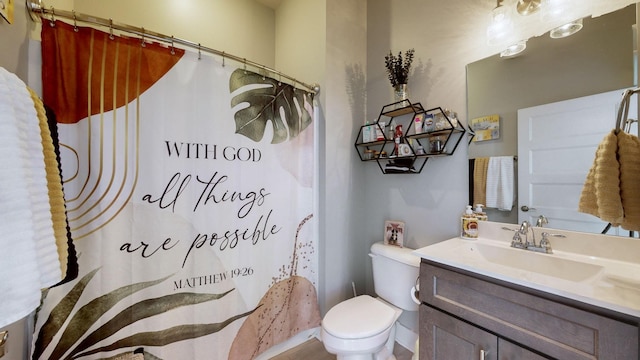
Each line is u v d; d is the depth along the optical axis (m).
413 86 1.72
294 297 1.64
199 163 1.24
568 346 0.72
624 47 0.98
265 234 1.49
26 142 0.54
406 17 1.76
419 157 1.64
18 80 0.56
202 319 1.25
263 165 1.48
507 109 1.29
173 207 1.17
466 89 1.45
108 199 1.03
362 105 2.02
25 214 0.50
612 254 1.00
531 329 0.79
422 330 1.08
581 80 1.08
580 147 1.08
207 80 1.26
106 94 1.02
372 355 1.32
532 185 1.21
